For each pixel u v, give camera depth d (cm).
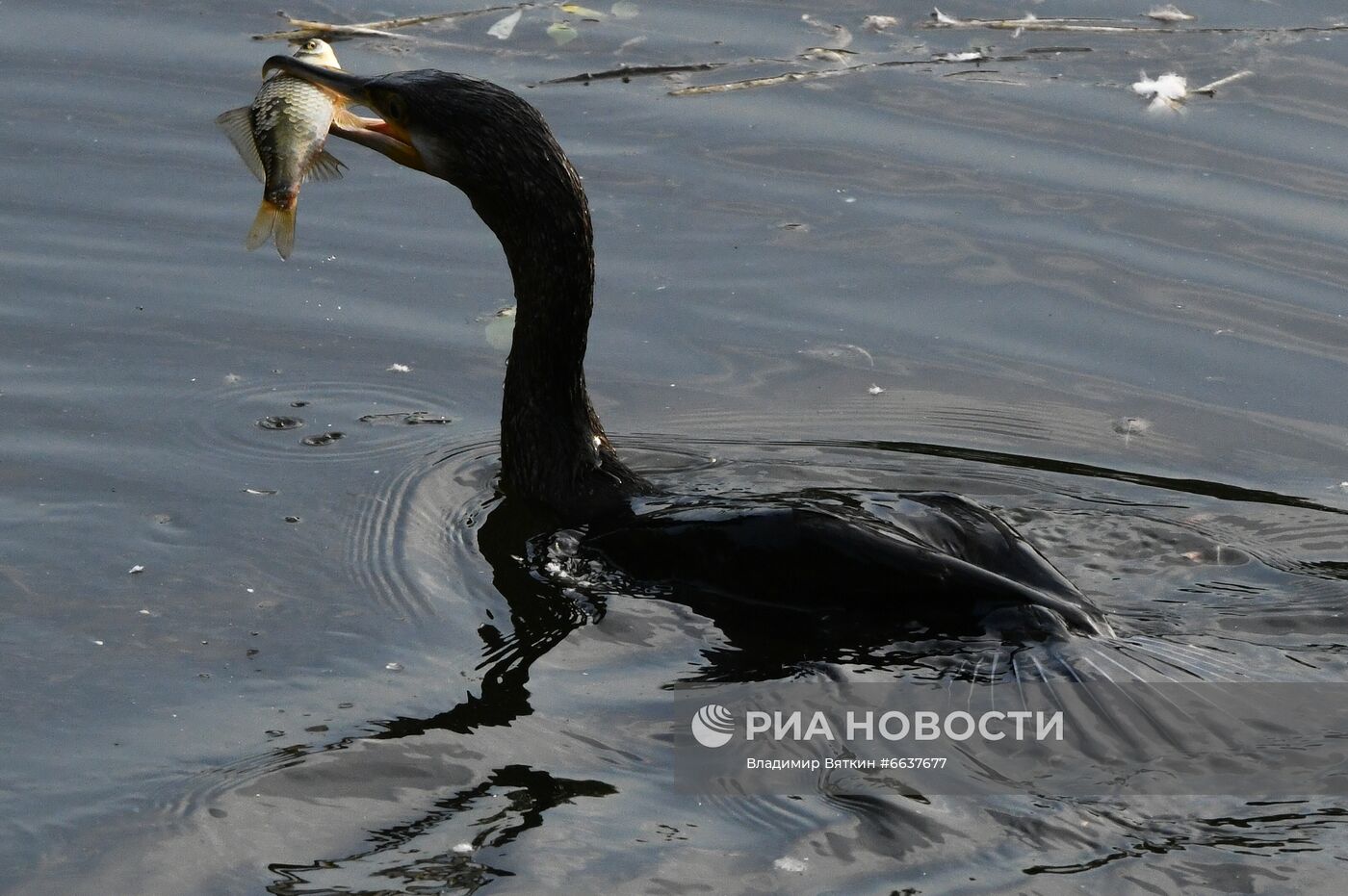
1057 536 827
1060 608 725
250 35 1435
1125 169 1262
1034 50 1447
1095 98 1361
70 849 596
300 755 651
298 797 625
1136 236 1184
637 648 732
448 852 592
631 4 1542
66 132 1273
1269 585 775
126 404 958
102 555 801
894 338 1075
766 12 1530
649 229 1191
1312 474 918
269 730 669
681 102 1354
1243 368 1039
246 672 712
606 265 1148
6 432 918
